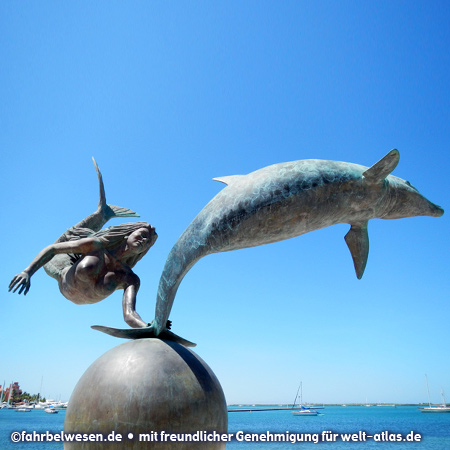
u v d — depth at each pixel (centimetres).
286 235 661
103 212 1001
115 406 581
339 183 642
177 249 693
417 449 4362
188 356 656
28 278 766
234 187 659
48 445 4138
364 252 766
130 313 762
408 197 713
